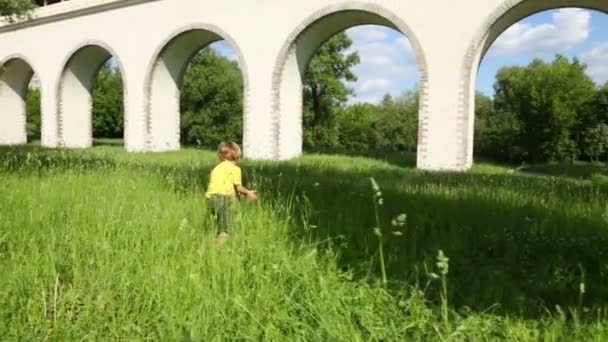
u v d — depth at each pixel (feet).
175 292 11.78
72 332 10.69
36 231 17.06
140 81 97.50
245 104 85.35
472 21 65.82
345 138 205.46
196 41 97.50
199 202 22.20
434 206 23.66
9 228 17.22
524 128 143.84
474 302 13.04
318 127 157.38
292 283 13.24
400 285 13.53
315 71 149.48
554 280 15.07
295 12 79.71
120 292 12.15
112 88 191.11
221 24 87.25
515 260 17.17
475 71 69.31
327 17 78.07
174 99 100.53
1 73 125.08
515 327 11.34
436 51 68.18
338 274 14.37
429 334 11.17
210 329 10.62
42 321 11.03
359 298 12.75
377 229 13.20
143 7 96.37
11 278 12.69
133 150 98.43
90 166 39.58
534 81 145.38
